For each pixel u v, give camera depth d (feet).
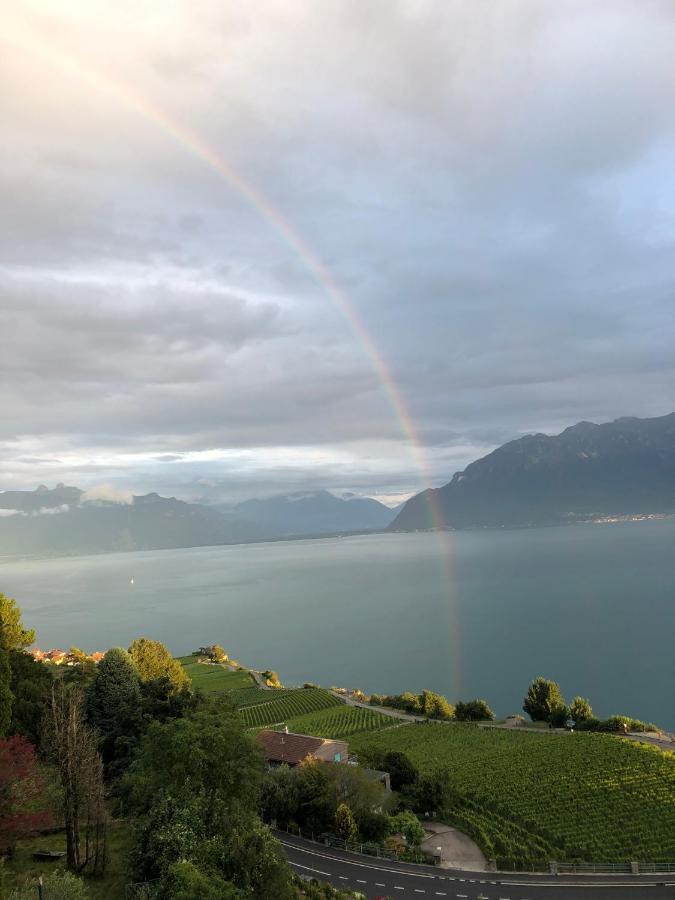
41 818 112.88
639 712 512.22
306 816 183.32
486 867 165.07
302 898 120.16
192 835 101.91
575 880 153.38
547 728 376.89
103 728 197.77
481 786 231.71
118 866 117.08
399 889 145.38
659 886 147.84
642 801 203.92
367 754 237.86
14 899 83.35
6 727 152.46
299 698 481.05
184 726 119.96
